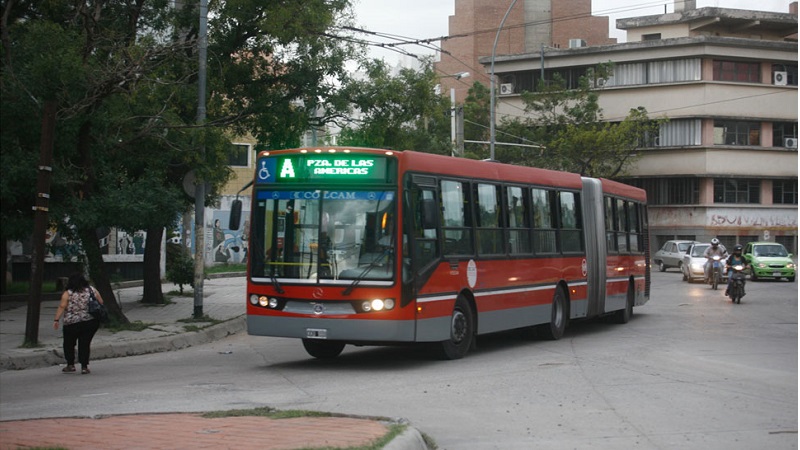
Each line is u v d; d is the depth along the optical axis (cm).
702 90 6356
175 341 1842
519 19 8575
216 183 2341
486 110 6444
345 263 1412
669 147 6469
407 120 2688
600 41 8712
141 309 2466
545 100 6241
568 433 937
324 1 2422
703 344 1788
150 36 2102
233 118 2416
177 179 2534
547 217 1900
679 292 3588
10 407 1109
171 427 863
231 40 2384
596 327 2212
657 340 1877
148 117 2050
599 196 2142
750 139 6506
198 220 2188
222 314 2341
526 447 872
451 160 1566
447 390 1211
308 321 1417
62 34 1836
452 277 1519
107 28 2131
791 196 6631
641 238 2495
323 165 1448
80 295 1448
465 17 8612
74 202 1839
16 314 2320
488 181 1675
